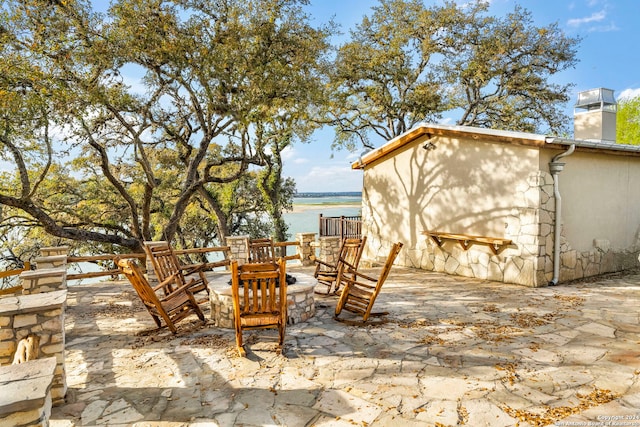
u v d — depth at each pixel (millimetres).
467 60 19516
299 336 4922
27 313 3170
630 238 9242
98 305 6930
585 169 8258
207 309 6465
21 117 9961
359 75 20047
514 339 4641
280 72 11984
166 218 20000
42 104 9828
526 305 6168
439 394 3338
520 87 19859
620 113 23172
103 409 3205
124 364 4164
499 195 8211
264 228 23703
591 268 8461
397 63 19938
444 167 9461
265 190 21484
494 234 8352
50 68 10219
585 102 10852
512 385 3477
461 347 4418
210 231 23453
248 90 11844
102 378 3818
